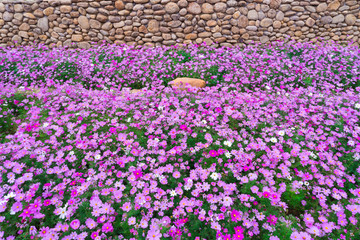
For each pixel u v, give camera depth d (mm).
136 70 5773
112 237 2156
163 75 5570
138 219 2254
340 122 3432
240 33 7473
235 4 7129
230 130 3201
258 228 2201
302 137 3201
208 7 7160
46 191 2447
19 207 2279
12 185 2574
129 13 7367
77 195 2422
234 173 2639
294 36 7617
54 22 7730
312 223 2289
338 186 2709
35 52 6766
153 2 7152
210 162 2852
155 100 3977
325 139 3178
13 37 8055
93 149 3082
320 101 4047
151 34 7543
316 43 7336
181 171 2746
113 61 5934
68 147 2996
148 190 2430
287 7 7254
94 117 3697
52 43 8023
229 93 4246
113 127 3441
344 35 7676
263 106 3971
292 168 2881
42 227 2164
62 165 2861
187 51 6738
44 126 3363
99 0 7273
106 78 5328
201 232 2158
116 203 2400
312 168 2758
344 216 2285
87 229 2172
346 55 6008
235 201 2441
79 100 4176
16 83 5324
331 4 7273
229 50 6699
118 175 2629
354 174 2891
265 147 2926
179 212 2270
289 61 5613
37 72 5676
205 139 3145
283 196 2578
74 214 2322
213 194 2512
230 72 5453
